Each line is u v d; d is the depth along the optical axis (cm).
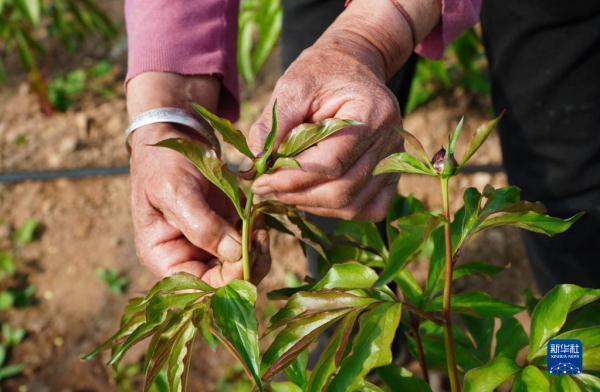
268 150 57
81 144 159
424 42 72
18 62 186
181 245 67
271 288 125
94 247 138
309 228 64
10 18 158
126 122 164
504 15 83
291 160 57
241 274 63
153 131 68
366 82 62
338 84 62
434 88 160
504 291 120
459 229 64
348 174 62
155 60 70
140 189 67
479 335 71
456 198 135
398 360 99
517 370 58
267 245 63
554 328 60
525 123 87
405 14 66
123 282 130
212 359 115
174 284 60
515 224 58
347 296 59
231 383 112
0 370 117
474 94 157
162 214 67
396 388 63
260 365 58
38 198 148
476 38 140
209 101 72
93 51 188
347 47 65
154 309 58
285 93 62
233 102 76
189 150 57
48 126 164
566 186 87
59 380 116
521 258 124
